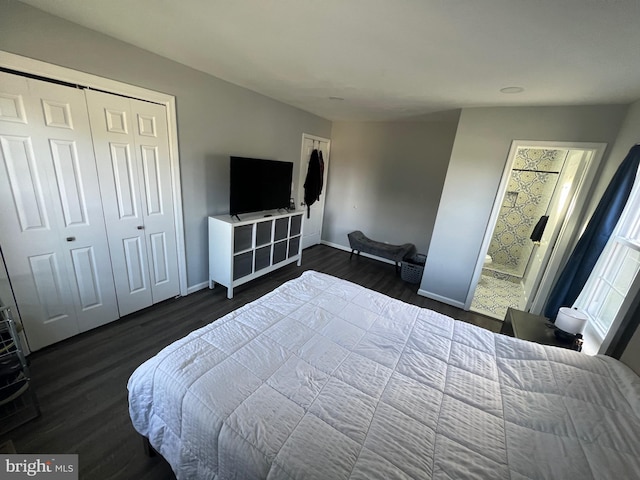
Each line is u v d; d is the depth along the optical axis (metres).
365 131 4.66
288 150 4.05
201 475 1.05
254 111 3.30
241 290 3.28
